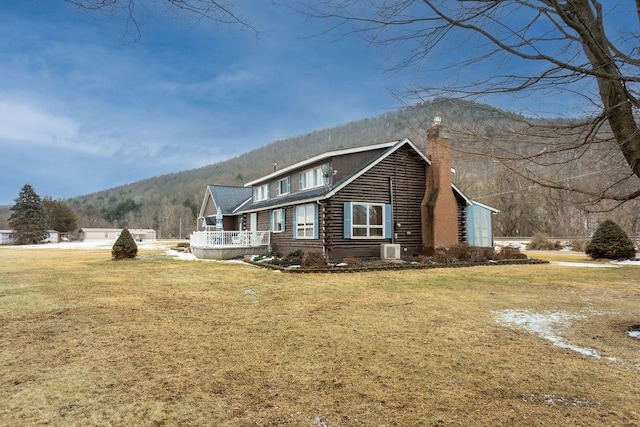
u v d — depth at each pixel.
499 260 16.72
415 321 6.48
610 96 4.13
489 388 3.81
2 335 5.64
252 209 23.22
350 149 17.12
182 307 7.64
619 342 5.39
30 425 3.08
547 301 8.26
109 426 3.07
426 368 4.33
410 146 18.02
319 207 16.48
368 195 16.91
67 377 4.07
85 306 7.69
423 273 13.13
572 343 5.32
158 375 4.13
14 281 11.47
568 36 3.67
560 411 3.33
